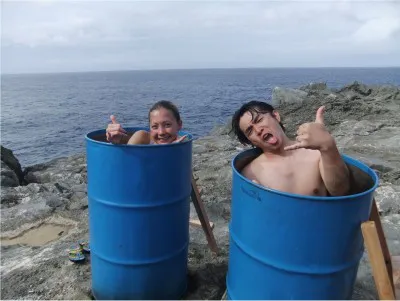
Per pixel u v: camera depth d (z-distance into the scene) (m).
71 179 8.48
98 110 42.12
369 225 2.10
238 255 2.35
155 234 2.82
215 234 4.32
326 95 16.33
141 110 41.44
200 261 3.72
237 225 2.35
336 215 2.00
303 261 2.07
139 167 2.66
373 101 15.68
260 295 2.22
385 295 2.15
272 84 99.00
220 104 42.62
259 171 2.76
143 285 2.89
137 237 2.79
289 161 2.74
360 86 18.44
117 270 2.87
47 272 3.65
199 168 7.42
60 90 96.31
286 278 2.12
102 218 2.82
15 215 5.28
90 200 2.91
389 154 7.79
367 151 8.10
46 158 20.45
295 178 2.69
